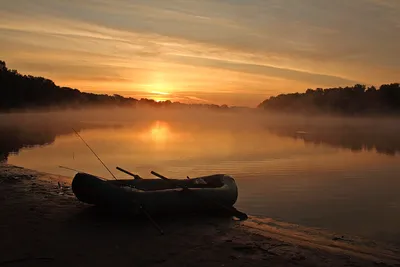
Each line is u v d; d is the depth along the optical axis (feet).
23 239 20.93
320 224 32.68
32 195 31.48
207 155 84.58
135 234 22.67
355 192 47.75
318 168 69.31
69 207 27.89
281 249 21.25
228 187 29.84
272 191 47.34
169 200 26.43
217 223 26.22
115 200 24.99
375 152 101.96
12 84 300.40
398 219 34.88
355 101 466.29
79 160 73.61
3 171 45.44
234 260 19.17
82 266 17.66
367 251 22.90
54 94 384.47
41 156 79.46
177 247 20.76
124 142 117.39
